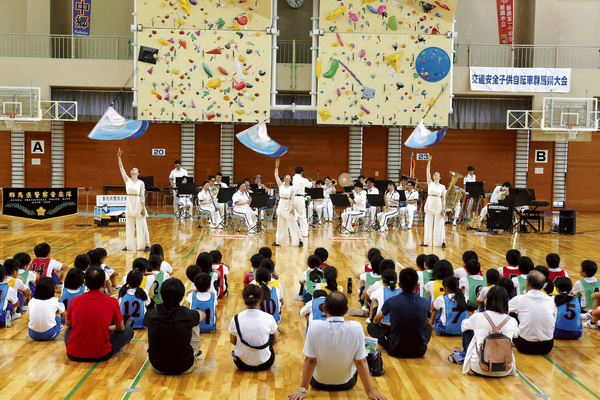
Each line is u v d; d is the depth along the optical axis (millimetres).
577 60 19844
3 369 4840
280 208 12062
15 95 17828
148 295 6297
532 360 5254
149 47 16734
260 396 4344
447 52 16781
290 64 18359
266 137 13281
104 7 20375
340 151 20828
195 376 4758
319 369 4297
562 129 18016
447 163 20797
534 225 16938
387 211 15164
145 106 16969
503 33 19062
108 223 15492
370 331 5625
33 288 6875
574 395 4434
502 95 18969
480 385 4617
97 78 18328
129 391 4402
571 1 20234
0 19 19703
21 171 20016
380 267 6211
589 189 21031
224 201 14195
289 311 6980
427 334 5320
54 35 18812
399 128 20672
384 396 4262
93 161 20375
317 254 7051
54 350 5367
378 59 16844
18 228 14414
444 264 6055
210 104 17016
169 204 20844
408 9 16656
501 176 20859
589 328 6367
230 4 16703
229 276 8938
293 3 20172
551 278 6660
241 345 4781
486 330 4746
